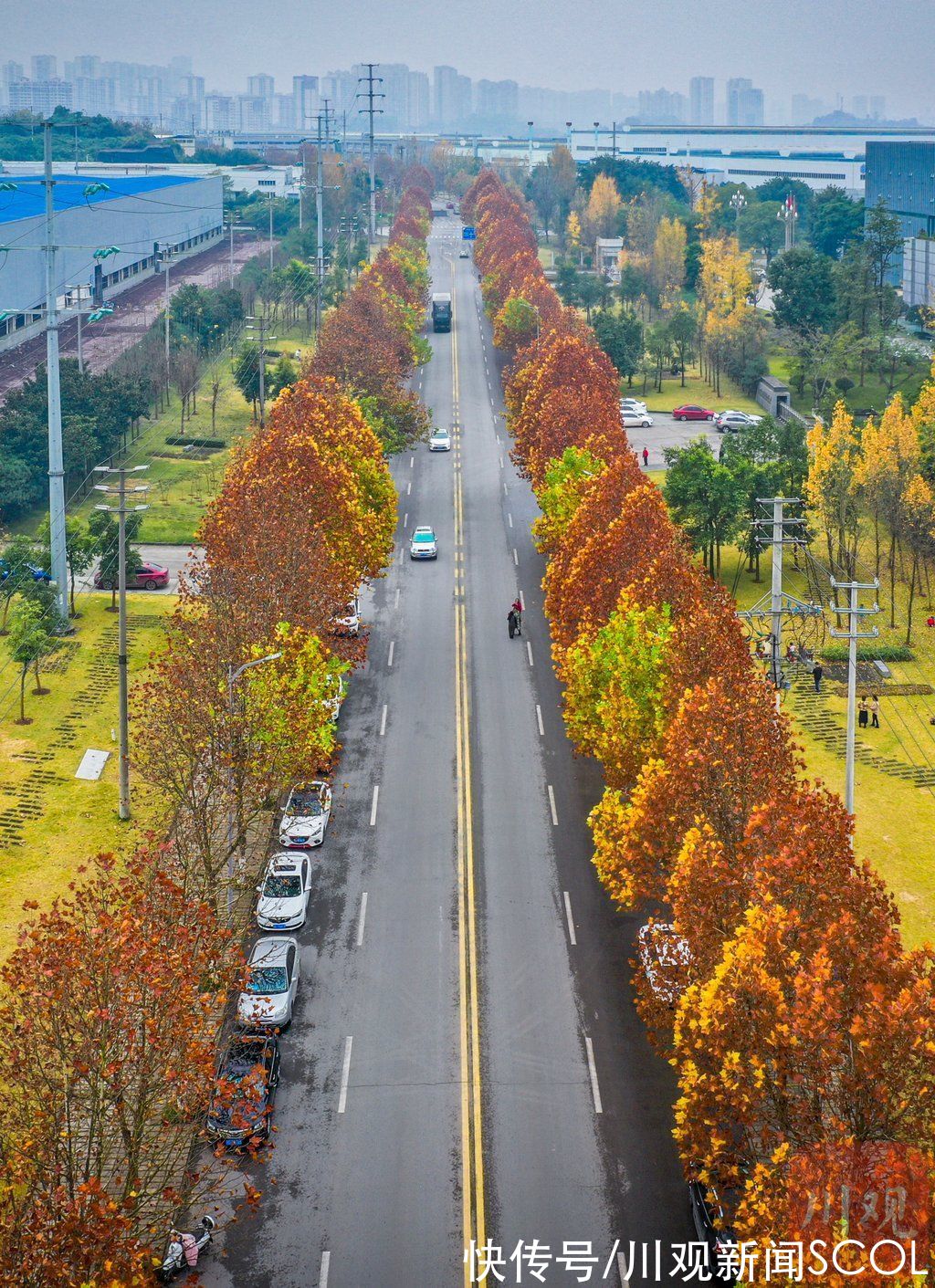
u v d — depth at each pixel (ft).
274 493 238.89
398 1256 125.18
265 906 177.47
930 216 614.34
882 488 298.35
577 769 223.30
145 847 185.98
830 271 543.39
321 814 200.13
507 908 183.01
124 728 205.05
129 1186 101.45
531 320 515.50
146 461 407.64
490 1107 144.97
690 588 199.62
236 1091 117.19
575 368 378.12
